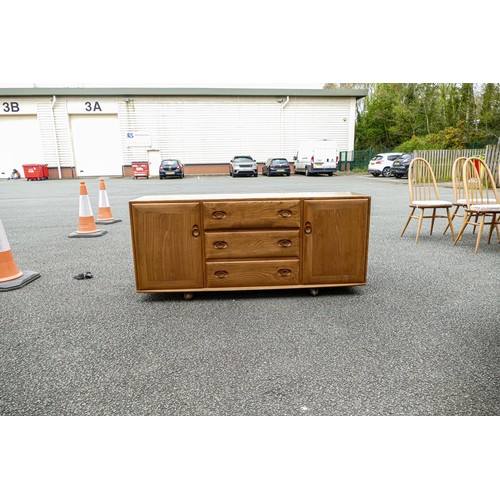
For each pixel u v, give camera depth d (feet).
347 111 88.22
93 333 9.84
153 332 9.85
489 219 25.45
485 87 99.60
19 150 85.40
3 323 10.50
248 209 11.72
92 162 87.15
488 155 44.42
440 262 15.79
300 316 10.71
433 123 119.34
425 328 9.87
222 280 12.05
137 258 11.78
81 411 6.91
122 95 83.10
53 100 82.38
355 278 12.32
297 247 12.00
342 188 48.67
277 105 86.17
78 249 18.80
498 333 9.58
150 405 7.04
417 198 37.93
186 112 84.89
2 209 34.06
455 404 6.97
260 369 8.08
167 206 11.57
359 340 9.27
